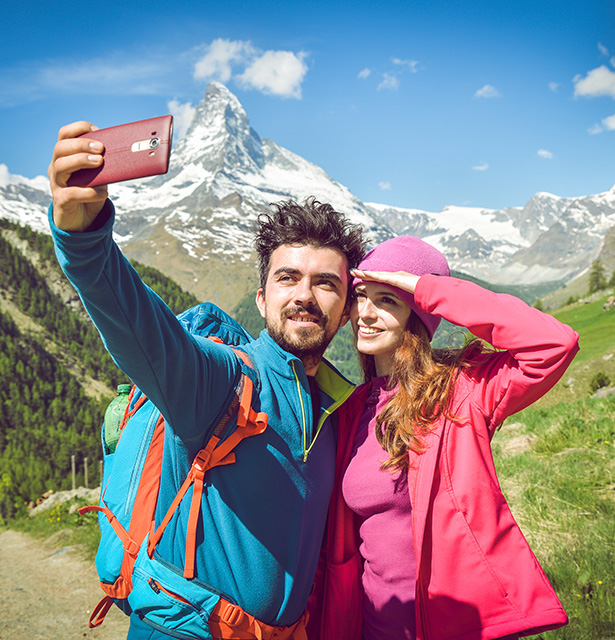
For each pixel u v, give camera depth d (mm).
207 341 1729
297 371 1883
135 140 1162
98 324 1396
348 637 2223
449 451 1981
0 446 71812
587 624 3250
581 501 5184
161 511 1703
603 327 68938
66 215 1196
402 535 2086
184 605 1604
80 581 8414
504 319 1830
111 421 2174
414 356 2096
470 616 1888
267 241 1995
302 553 1835
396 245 2201
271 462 1742
